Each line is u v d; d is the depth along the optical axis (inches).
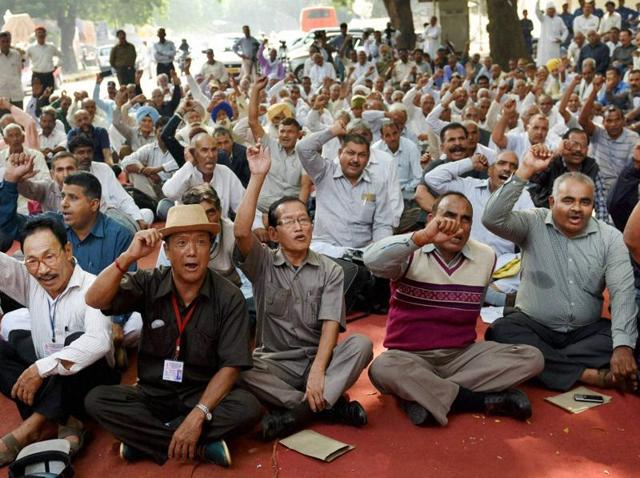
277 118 373.7
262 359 171.3
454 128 275.4
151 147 372.5
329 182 249.6
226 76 797.2
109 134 458.9
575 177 184.4
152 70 1494.8
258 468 152.4
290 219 168.2
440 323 174.2
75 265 167.6
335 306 170.2
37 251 160.9
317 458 154.1
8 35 613.3
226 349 153.7
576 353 184.7
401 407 175.0
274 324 174.2
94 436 167.3
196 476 150.3
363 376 194.5
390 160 254.2
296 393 166.4
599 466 151.0
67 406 158.9
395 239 165.0
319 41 855.7
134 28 2191.2
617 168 331.9
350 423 167.9
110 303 148.6
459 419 170.6
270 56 871.7
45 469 145.4
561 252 187.0
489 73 771.4
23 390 154.3
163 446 155.0
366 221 249.1
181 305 154.4
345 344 167.8
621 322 178.1
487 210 183.6
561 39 836.6
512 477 147.6
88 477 152.0
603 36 749.9
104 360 165.2
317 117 456.8
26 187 249.0
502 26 880.3
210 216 197.2
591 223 188.1
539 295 188.9
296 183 311.0
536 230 189.3
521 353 171.5
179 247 148.8
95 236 202.2
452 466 151.8
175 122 319.6
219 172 259.4
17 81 623.2
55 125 425.7
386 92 563.2
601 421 168.6
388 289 236.8
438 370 175.6
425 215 281.3
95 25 2199.8
